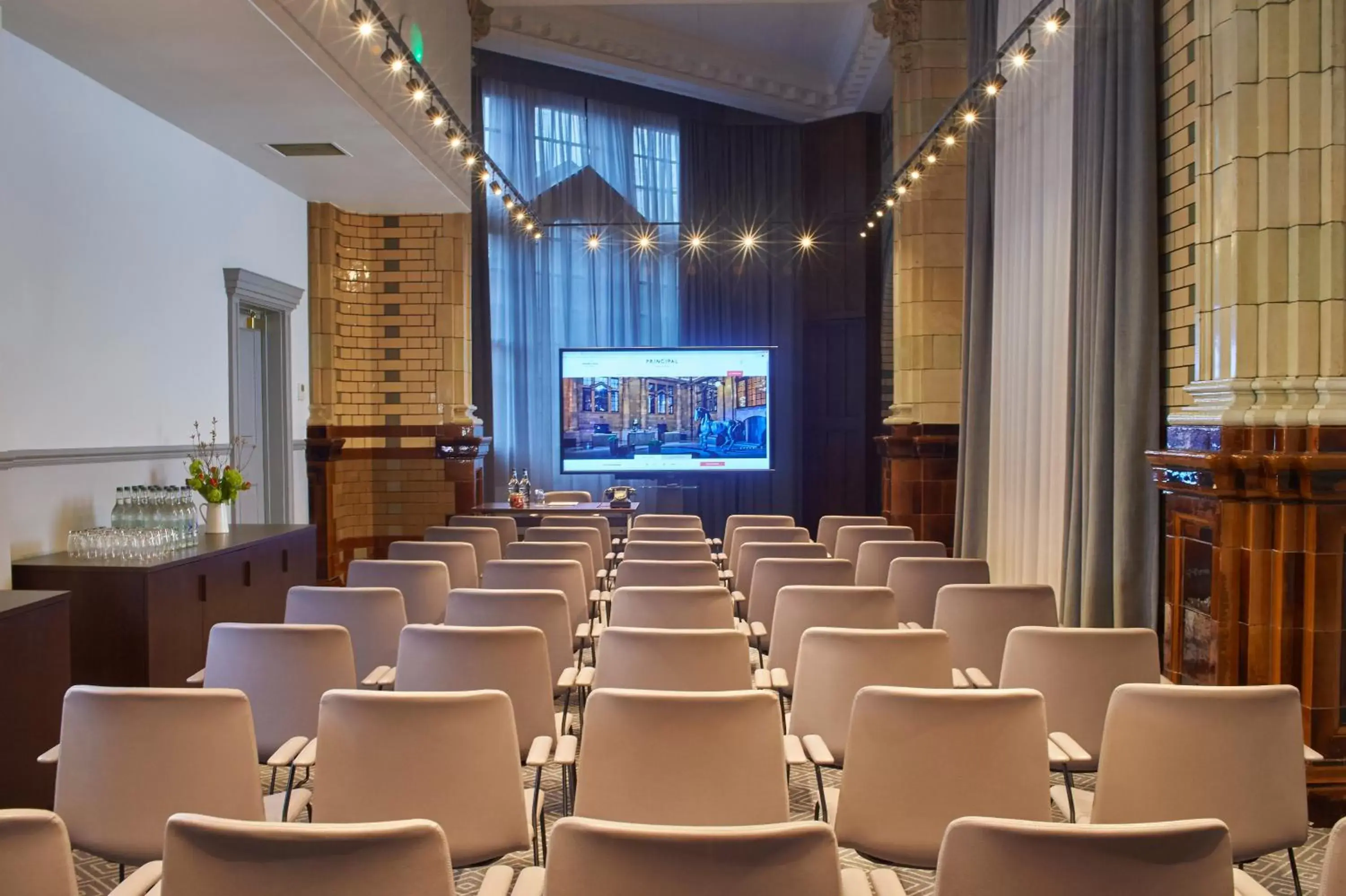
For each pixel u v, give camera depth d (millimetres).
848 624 3963
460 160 9133
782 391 13102
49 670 4051
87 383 5734
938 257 9328
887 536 6605
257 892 1730
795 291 13109
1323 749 3824
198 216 7117
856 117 12859
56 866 1791
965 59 9461
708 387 11859
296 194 8992
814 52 12297
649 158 12617
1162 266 5461
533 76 11641
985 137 8266
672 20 11352
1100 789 2537
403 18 7059
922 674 3141
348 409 9875
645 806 2473
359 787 2455
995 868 1743
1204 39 4449
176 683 5227
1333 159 3908
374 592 4035
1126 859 1719
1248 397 4012
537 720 3271
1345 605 3824
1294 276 3959
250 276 7758
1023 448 7449
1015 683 3236
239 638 3184
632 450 11812
